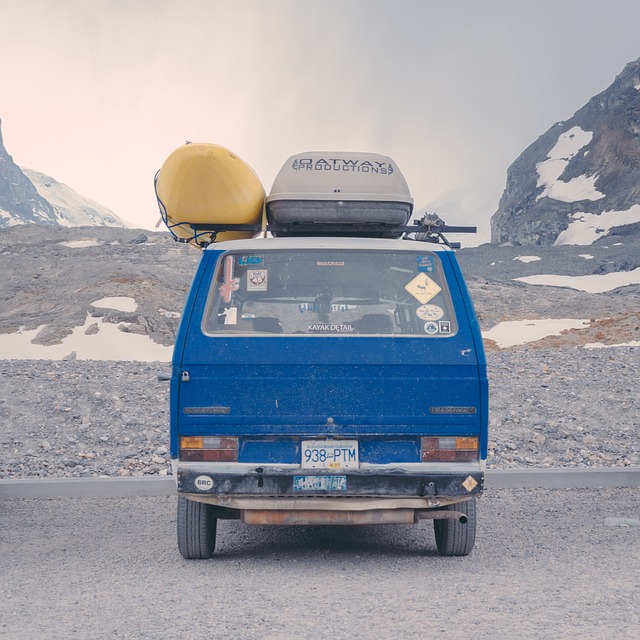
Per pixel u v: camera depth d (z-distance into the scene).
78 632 3.88
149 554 6.13
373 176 6.23
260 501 5.43
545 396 12.62
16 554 6.13
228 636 3.78
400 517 5.52
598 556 5.71
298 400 5.39
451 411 5.38
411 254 5.73
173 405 5.39
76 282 115.44
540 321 85.62
